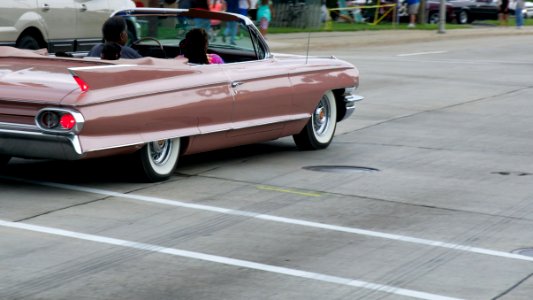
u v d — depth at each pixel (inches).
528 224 493.7
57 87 512.4
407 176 605.0
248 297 366.9
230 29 635.5
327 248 438.3
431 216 504.7
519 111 909.2
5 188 538.6
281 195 543.8
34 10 910.4
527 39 1977.1
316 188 564.1
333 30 1945.1
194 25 642.2
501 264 420.5
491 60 1439.5
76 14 959.0
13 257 410.3
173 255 421.1
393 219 495.8
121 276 389.7
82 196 524.1
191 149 575.5
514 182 593.9
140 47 644.7
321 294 373.1
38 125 505.7
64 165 605.9
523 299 373.1
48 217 477.7
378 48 1654.8
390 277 397.1
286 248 436.8
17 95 510.6
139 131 532.4
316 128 684.7
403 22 2329.0
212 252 426.9
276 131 637.3
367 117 853.8
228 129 587.8
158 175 560.4
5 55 564.1
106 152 518.9
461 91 1048.2
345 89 697.6
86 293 367.6
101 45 601.3
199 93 563.5
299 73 644.1
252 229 468.8
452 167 637.3
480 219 501.0
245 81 596.7
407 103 948.0
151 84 536.7
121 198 522.3
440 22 1996.8
